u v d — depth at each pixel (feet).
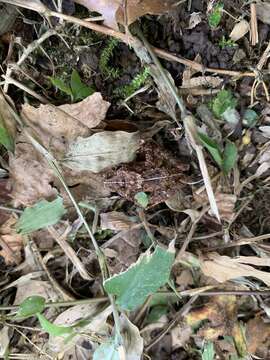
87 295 0.90
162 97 0.81
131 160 0.82
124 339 0.86
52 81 0.78
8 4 0.78
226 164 0.83
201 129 0.83
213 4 0.78
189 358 0.93
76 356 0.92
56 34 0.80
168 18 0.79
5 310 0.89
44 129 0.81
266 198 0.88
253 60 0.82
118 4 0.73
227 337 0.92
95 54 0.81
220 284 0.90
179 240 0.87
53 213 0.82
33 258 0.88
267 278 0.86
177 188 0.84
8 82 0.81
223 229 0.87
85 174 0.83
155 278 0.79
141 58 0.79
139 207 0.85
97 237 0.87
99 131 0.81
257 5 0.79
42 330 0.89
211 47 0.80
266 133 0.85
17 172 0.83
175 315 0.90
